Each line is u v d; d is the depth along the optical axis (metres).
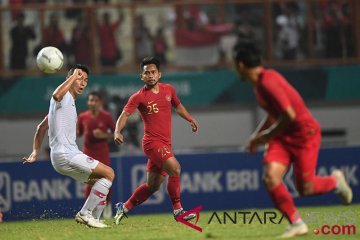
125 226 31.16
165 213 45.00
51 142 29.45
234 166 46.19
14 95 61.03
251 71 23.00
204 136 62.25
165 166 32.03
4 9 61.72
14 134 61.03
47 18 62.50
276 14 64.00
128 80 61.09
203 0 65.50
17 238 27.41
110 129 40.97
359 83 63.34
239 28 63.62
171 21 65.75
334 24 64.25
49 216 44.25
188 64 63.19
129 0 67.38
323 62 63.50
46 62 30.17
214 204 45.88
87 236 26.70
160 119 31.97
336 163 47.12
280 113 22.72
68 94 29.56
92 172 29.59
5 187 44.28
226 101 62.41
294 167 23.89
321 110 63.31
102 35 62.41
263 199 46.25
